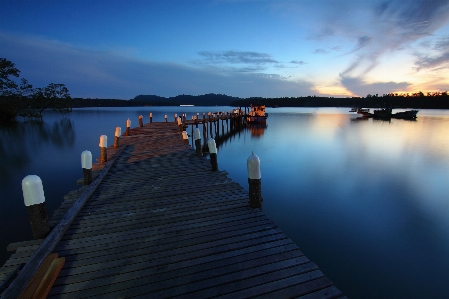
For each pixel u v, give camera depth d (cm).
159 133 1504
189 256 310
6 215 778
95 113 8306
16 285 247
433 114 7062
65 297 247
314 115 7106
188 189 553
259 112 4159
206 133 2827
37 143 2245
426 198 940
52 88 5847
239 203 470
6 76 4203
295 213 814
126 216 423
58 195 963
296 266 290
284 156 1742
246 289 255
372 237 666
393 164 1477
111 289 257
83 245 336
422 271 532
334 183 1127
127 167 762
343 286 489
